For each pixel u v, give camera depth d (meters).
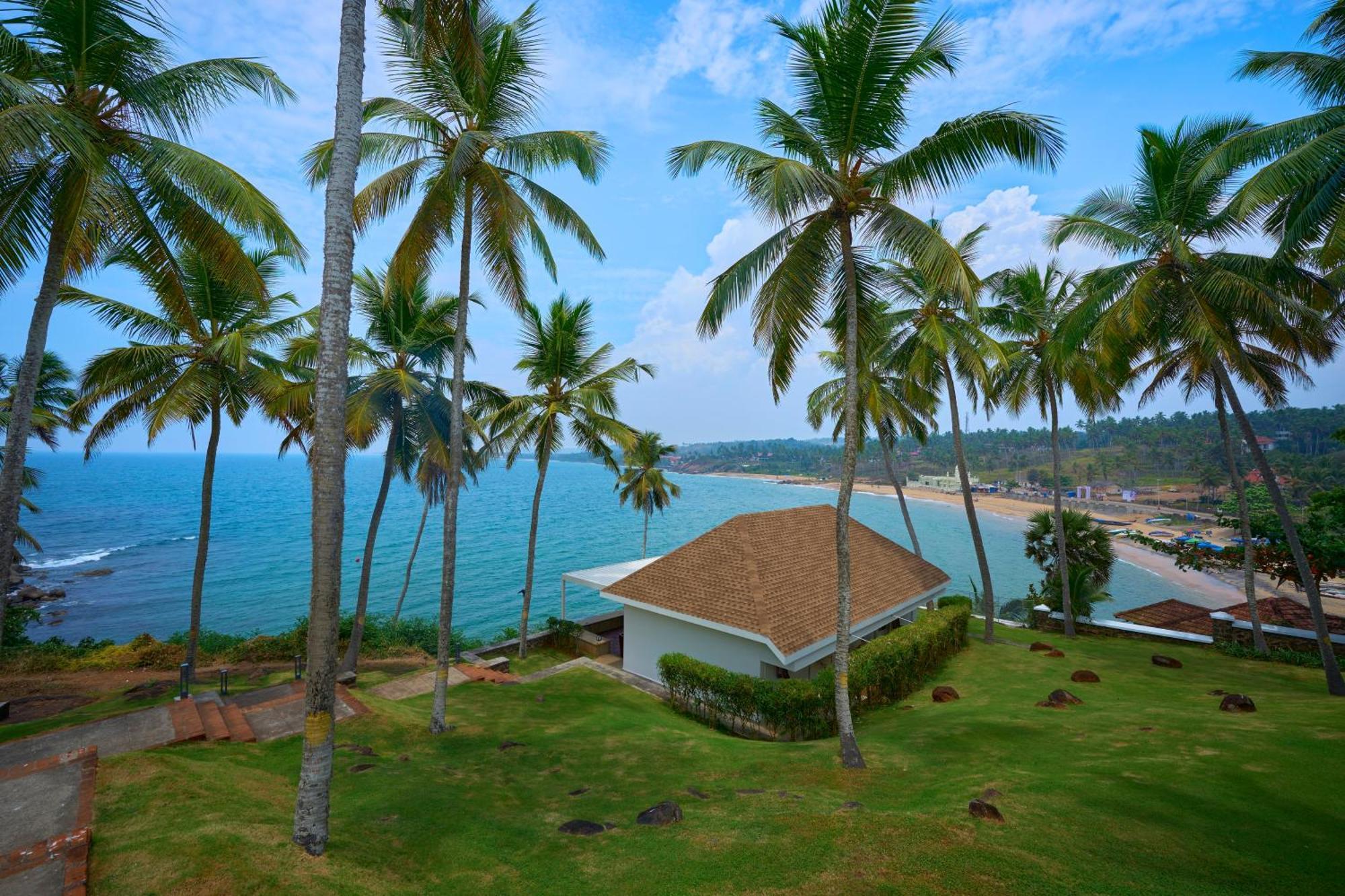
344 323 6.71
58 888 5.08
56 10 9.04
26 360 9.56
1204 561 23.75
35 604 46.03
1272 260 14.09
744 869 5.94
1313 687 15.24
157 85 10.02
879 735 11.45
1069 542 27.09
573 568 63.09
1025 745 9.76
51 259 9.80
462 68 11.89
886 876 5.63
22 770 7.76
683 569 18.55
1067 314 20.16
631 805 8.33
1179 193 15.54
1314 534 20.73
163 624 41.41
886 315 20.56
